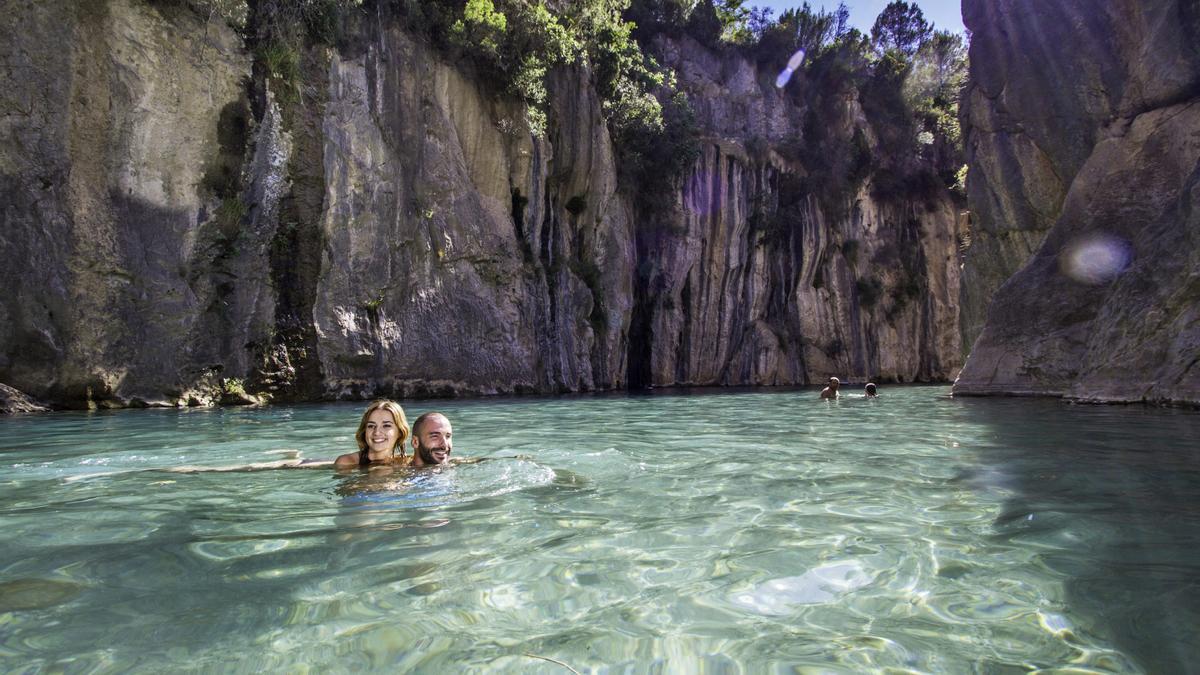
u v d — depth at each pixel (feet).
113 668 5.77
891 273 149.28
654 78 114.32
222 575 8.21
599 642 6.30
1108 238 46.98
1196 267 34.53
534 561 8.64
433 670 5.77
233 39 54.39
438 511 11.46
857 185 146.82
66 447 22.03
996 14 64.49
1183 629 6.48
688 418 34.09
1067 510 11.31
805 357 135.95
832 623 6.73
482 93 77.05
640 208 116.78
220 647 6.21
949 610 7.03
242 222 54.13
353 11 63.52
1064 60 57.16
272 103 56.24
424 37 70.90
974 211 67.36
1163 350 35.40
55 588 7.82
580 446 21.13
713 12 146.10
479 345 71.41
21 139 44.42
